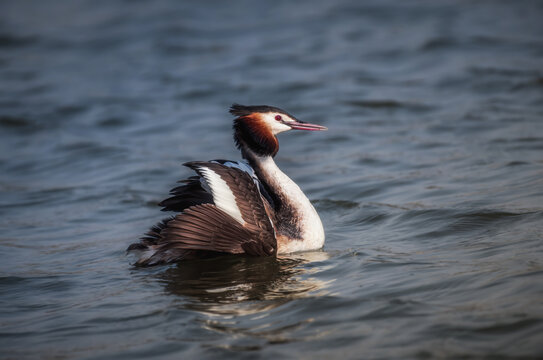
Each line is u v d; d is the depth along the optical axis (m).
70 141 20.23
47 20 38.97
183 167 16.94
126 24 37.00
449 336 6.73
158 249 9.85
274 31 33.97
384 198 13.20
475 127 18.08
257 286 8.98
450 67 25.36
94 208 14.07
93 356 7.04
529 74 23.20
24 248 11.62
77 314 8.34
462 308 7.36
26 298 9.13
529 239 9.49
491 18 33.25
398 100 21.98
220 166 10.18
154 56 30.92
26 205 14.62
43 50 32.97
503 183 12.86
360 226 11.81
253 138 11.02
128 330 7.69
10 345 7.49
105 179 16.39
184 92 25.19
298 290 8.65
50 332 7.80
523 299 7.32
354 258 9.85
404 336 6.86
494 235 10.05
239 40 32.66
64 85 27.08
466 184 13.23
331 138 18.86
